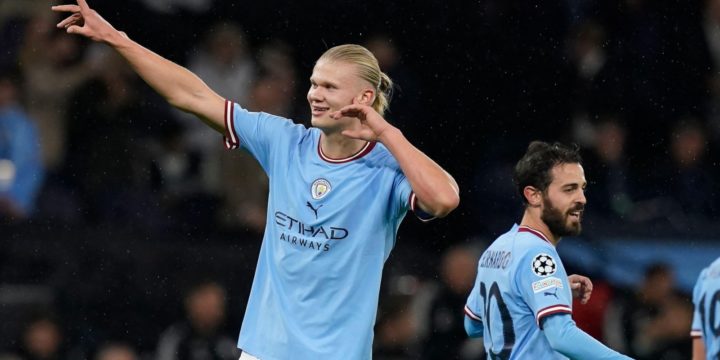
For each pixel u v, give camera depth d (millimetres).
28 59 40719
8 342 34969
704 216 42094
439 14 45031
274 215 17797
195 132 41094
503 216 40938
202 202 39188
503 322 20766
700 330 19484
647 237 39531
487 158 43188
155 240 37781
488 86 44406
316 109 17344
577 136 43625
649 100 44406
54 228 37438
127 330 36500
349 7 45656
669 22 45312
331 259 17266
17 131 39000
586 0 45469
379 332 33219
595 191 41094
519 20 45156
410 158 16406
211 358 33562
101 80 40281
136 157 39469
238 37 42688
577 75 44531
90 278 36875
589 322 35875
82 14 17828
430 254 38625
